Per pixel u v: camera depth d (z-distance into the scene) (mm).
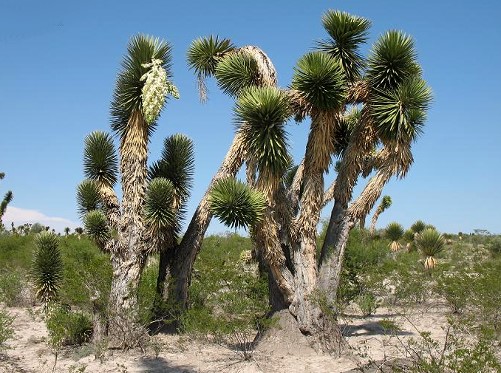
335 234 8648
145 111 8578
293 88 8320
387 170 8414
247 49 9266
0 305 13297
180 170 9922
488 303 10344
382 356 8109
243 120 7906
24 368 7680
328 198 9578
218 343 9125
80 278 8969
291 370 7402
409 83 8312
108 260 9547
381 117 8250
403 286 13414
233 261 12359
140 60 9031
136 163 9078
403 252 21906
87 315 9789
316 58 8094
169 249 10047
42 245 10656
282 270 8344
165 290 9789
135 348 8773
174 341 9148
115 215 9500
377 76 8547
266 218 7934
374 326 10914
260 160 7840
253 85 8633
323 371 7316
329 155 8430
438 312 12477
